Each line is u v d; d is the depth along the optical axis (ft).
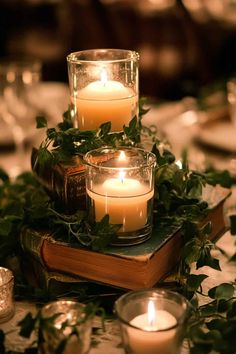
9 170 4.42
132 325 2.38
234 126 4.93
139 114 3.30
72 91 3.11
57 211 3.01
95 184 2.80
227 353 2.50
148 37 7.68
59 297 2.92
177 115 5.17
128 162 2.90
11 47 8.95
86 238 2.84
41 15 8.90
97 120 3.05
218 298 2.75
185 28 7.59
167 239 2.85
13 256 3.18
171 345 2.43
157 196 2.99
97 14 7.63
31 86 4.94
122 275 2.78
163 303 2.56
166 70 7.75
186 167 3.17
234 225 3.26
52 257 2.92
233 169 4.33
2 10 8.86
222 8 8.17
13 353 2.53
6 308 2.83
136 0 7.66
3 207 3.33
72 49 8.05
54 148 3.01
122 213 2.75
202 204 3.07
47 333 2.44
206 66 7.68
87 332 2.48
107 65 3.07
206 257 2.86
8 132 4.79
